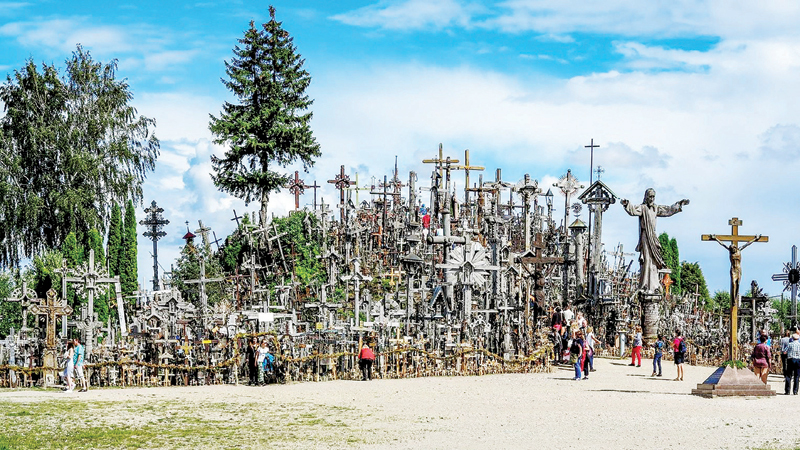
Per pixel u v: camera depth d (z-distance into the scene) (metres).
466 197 74.12
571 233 60.59
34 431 24.91
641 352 50.44
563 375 41.47
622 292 62.84
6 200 64.50
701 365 47.88
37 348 39.41
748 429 25.55
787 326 70.69
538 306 49.84
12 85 68.62
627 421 27.03
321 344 41.81
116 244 61.31
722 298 95.44
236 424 26.50
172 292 45.12
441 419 27.53
